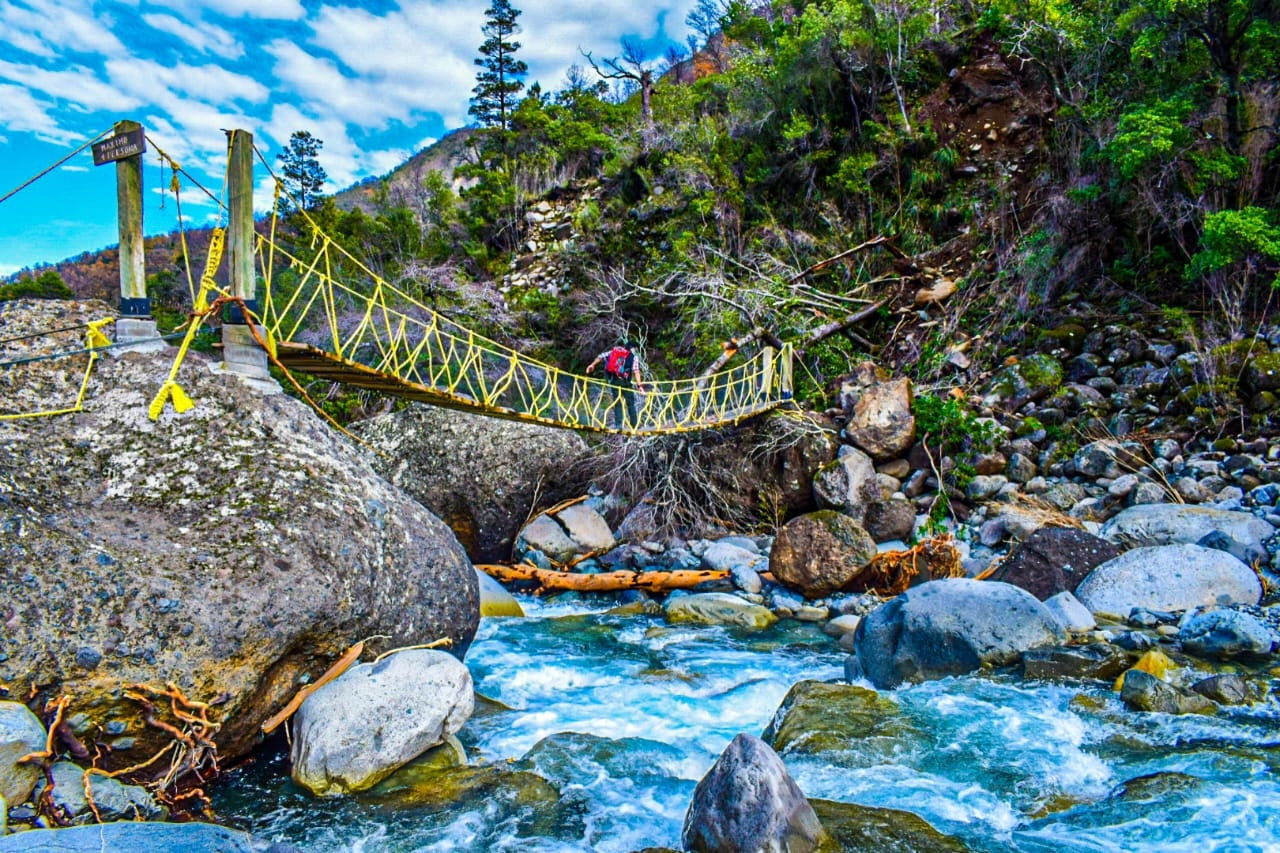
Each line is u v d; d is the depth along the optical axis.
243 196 6.36
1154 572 7.52
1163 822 4.18
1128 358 11.25
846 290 15.76
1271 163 11.21
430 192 26.23
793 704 5.81
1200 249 11.65
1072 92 14.68
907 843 4.02
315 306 17.52
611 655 7.87
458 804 4.75
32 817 3.99
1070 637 6.53
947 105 17.27
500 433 12.27
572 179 23.66
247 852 3.88
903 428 11.55
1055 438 10.88
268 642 5.01
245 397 6.16
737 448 12.36
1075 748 5.08
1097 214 13.06
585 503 12.98
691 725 6.15
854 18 17.38
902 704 5.78
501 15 34.47
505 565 11.66
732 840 3.87
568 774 5.14
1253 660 6.21
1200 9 10.84
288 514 5.56
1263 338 10.18
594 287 18.83
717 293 15.48
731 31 22.11
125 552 4.85
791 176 18.06
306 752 5.00
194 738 4.69
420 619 6.21
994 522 9.77
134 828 3.74
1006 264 13.83
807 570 9.52
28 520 4.72
